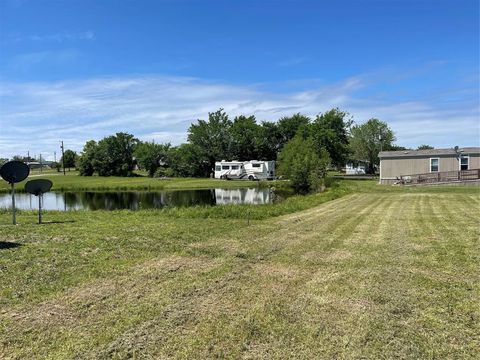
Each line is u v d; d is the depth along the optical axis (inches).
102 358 127.5
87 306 169.0
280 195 1030.4
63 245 284.4
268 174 1854.1
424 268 226.5
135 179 2121.1
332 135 1776.6
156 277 210.1
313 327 149.5
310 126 1843.0
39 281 201.0
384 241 305.9
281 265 235.6
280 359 127.6
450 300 175.8
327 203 660.7
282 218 455.8
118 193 1330.0
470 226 368.5
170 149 2578.7
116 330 146.2
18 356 128.0
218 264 237.1
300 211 540.1
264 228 370.6
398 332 145.3
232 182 1696.6
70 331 145.3
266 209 520.4
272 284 199.5
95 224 397.7
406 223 396.8
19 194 1332.4
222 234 337.1
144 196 1178.0
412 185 1113.4
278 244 296.0
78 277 208.2
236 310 165.5
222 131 2292.1
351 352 131.3
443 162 1244.5
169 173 2409.0
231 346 135.6
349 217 453.4
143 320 155.2
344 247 285.3
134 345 135.6
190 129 2340.1
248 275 214.8
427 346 135.0
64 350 131.8
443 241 300.8
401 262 240.4
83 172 2726.4
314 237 325.4
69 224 397.7
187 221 426.3
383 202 639.1
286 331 146.4
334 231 355.3
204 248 280.4
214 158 2316.7
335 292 187.5
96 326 149.6
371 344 136.6
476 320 155.1
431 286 194.5
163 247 283.0
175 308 167.3
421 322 153.5
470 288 191.3
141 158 2583.7
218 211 499.2
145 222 417.1
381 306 169.6
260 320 155.6
